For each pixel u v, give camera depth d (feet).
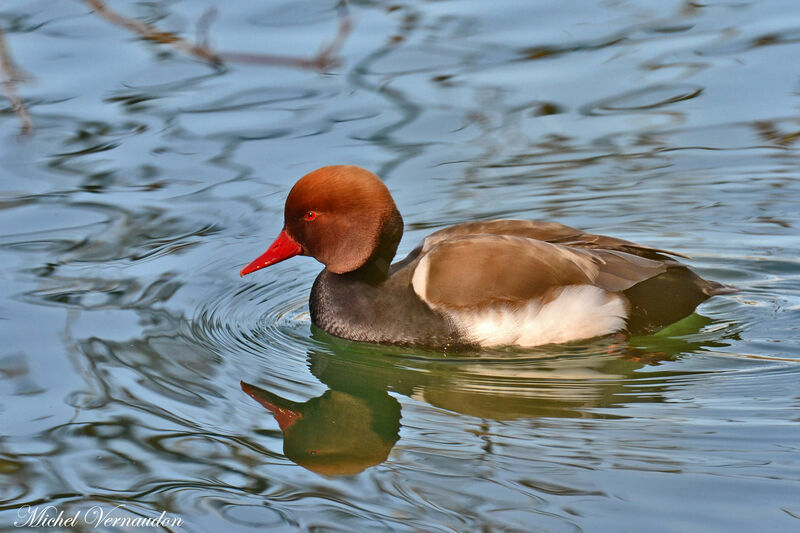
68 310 33.94
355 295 32.76
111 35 50.21
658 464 25.13
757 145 43.06
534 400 29.17
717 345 31.50
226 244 38.50
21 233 38.52
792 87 46.62
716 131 44.24
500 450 26.25
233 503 24.30
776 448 25.61
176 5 52.13
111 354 31.53
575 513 23.25
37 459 26.12
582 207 39.93
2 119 45.24
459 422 28.02
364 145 43.78
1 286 35.22
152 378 30.37
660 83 47.37
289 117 45.62
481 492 24.30
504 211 39.83
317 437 27.63
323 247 32.65
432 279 31.60
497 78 47.96
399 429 27.68
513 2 54.24
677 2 54.08
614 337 31.68
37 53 48.93
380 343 32.40
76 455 26.30
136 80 47.96
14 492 24.79
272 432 27.86
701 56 49.21
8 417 27.96
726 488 23.93
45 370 30.45
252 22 50.49
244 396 29.81
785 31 50.96
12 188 41.16
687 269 32.58
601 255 31.86
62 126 44.70
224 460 26.30
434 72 48.44
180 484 25.16
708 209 39.37
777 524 22.52
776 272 35.42
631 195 40.57
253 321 34.63
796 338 31.63
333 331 33.12
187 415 28.45
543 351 31.65
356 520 23.45
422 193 41.14
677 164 42.32
